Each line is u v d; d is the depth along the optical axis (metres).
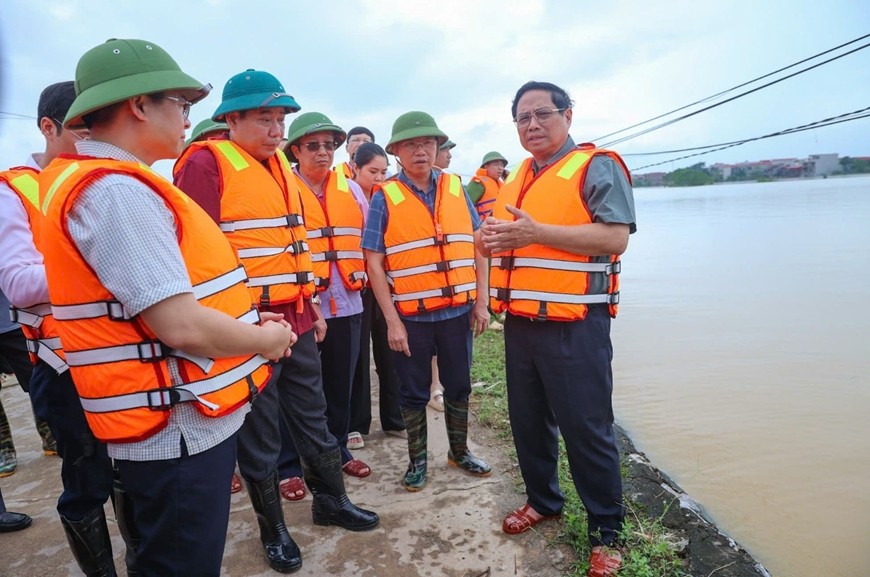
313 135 3.39
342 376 3.54
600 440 2.51
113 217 1.36
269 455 2.56
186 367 1.54
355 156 4.30
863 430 4.17
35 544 2.90
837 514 3.16
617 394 5.05
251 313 1.78
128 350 1.48
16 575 2.67
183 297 1.43
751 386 5.10
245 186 2.50
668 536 2.67
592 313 2.50
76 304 1.47
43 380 2.19
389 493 3.29
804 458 3.79
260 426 2.50
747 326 7.01
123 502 1.98
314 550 2.76
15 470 3.75
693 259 12.51
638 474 3.34
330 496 2.92
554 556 2.65
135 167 1.48
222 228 2.49
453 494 3.24
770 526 3.07
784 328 6.86
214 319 1.49
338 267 3.50
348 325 3.52
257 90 2.46
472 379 5.11
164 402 1.51
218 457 1.67
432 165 3.42
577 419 2.51
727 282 9.70
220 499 1.69
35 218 2.19
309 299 2.71
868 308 7.57
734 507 3.25
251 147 2.56
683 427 4.31
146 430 1.51
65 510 2.25
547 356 2.53
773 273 10.23
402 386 3.33
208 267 1.62
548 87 2.56
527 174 2.75
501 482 3.35
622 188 2.40
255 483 2.55
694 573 2.48
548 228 2.34
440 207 3.26
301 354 2.71
